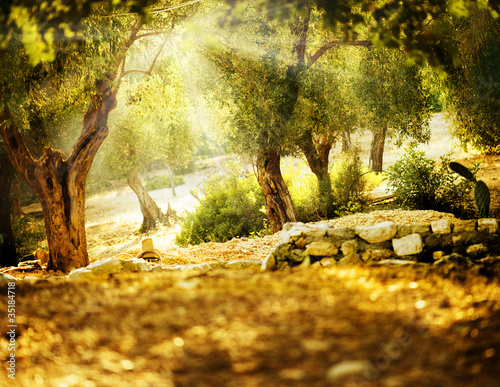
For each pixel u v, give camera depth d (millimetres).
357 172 17484
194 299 3090
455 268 4047
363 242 4699
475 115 14797
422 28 5957
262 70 12289
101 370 2332
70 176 10398
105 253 20281
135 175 24203
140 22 10211
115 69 10773
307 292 3125
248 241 12859
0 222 16047
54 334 2863
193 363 2268
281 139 13078
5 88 8836
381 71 13891
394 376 2053
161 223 24469
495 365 2098
